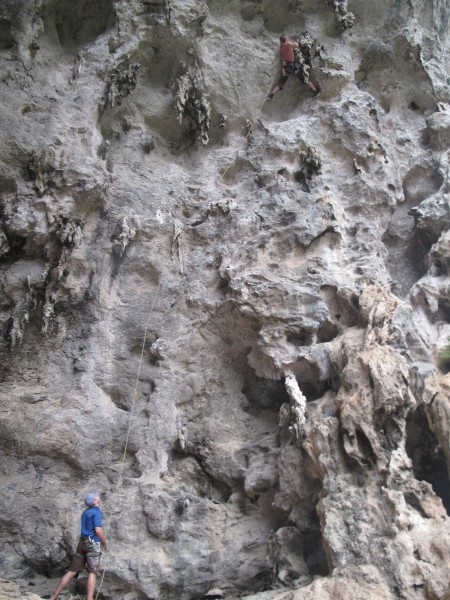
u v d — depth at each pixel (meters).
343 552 7.19
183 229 10.79
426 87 11.98
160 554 8.48
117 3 11.07
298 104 11.92
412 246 11.10
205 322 10.09
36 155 9.78
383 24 12.12
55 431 9.23
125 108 11.23
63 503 9.02
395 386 8.01
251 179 11.09
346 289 9.62
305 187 10.87
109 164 10.87
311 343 9.43
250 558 8.66
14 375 9.57
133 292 10.38
